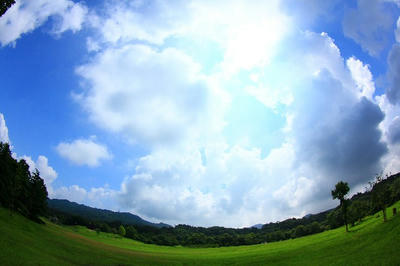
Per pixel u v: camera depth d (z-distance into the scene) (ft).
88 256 227.40
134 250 398.83
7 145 310.45
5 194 296.10
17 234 212.84
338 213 549.95
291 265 199.62
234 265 241.35
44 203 368.89
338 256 190.80
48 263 159.84
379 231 216.95
